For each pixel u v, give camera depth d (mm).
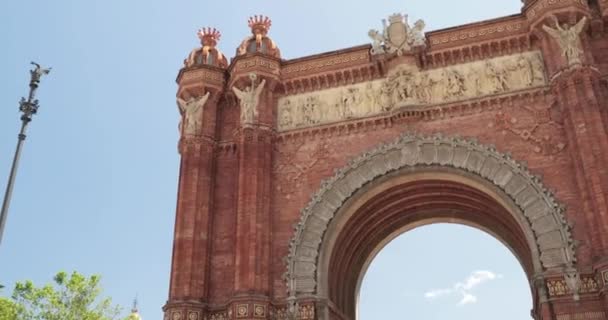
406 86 41031
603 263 31453
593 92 35844
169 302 37875
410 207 43562
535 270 33938
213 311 38469
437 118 39875
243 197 39969
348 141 41188
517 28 40406
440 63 41469
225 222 41375
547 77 38562
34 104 31562
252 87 43469
